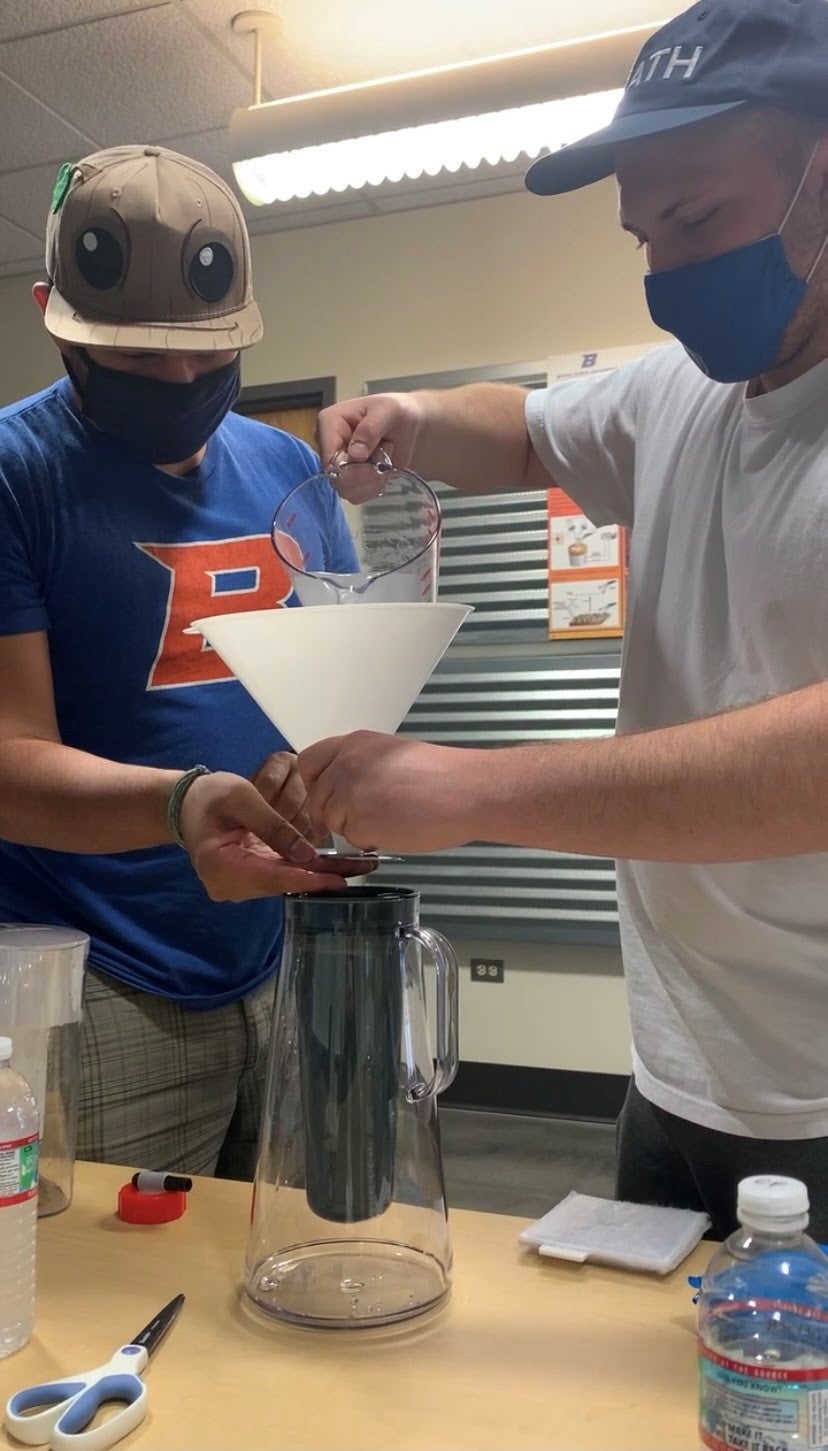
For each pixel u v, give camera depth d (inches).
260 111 92.6
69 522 43.3
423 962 29.9
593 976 124.7
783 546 32.9
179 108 107.6
